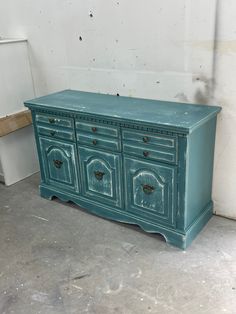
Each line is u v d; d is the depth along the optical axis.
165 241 2.28
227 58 2.12
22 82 3.11
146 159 2.15
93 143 2.38
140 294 1.87
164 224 2.24
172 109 2.25
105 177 2.42
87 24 2.65
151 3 2.28
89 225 2.51
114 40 2.56
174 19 2.23
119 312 1.76
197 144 2.07
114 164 2.33
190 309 1.76
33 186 3.16
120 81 2.66
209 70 2.21
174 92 2.41
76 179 2.63
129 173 2.27
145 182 2.21
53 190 2.83
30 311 1.80
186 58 2.27
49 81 3.11
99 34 2.62
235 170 2.34
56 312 1.78
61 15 2.76
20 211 2.74
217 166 2.41
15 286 1.97
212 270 2.01
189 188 2.10
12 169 3.19
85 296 1.88
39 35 2.97
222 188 2.45
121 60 2.58
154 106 2.35
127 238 2.34
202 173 2.25
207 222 2.46
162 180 2.12
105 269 2.06
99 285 1.95
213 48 2.15
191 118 2.04
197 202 2.28
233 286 1.89
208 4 2.07
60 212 2.70
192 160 2.06
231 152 2.31
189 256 2.13
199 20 2.14
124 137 2.19
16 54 3.01
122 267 2.07
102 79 2.76
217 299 1.81
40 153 2.81
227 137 2.30
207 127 2.16
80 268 2.08
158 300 1.82
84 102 2.55
